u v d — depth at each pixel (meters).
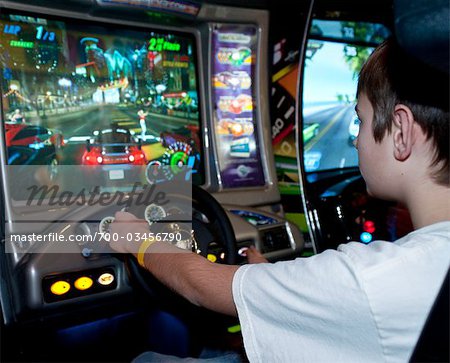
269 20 2.08
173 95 1.95
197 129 2.02
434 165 0.79
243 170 2.10
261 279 0.83
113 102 1.80
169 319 1.95
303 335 0.80
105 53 1.78
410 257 0.74
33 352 1.83
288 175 2.26
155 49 1.90
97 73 1.76
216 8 1.93
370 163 0.88
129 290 1.54
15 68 1.58
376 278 0.73
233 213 1.90
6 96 1.55
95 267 1.50
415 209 0.83
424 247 0.75
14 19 1.57
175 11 1.84
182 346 1.95
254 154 2.12
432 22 0.59
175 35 1.95
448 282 0.69
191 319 1.88
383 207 2.37
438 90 0.75
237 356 1.30
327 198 2.31
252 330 0.84
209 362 1.28
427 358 0.68
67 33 1.69
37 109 1.62
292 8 2.10
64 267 1.45
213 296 0.91
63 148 1.67
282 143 2.26
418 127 0.79
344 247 0.81
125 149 1.82
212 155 2.04
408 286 0.73
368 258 0.76
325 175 2.32
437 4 0.58
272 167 2.15
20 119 1.58
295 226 2.02
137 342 2.08
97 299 1.50
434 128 0.77
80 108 1.72
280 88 2.24
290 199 2.27
